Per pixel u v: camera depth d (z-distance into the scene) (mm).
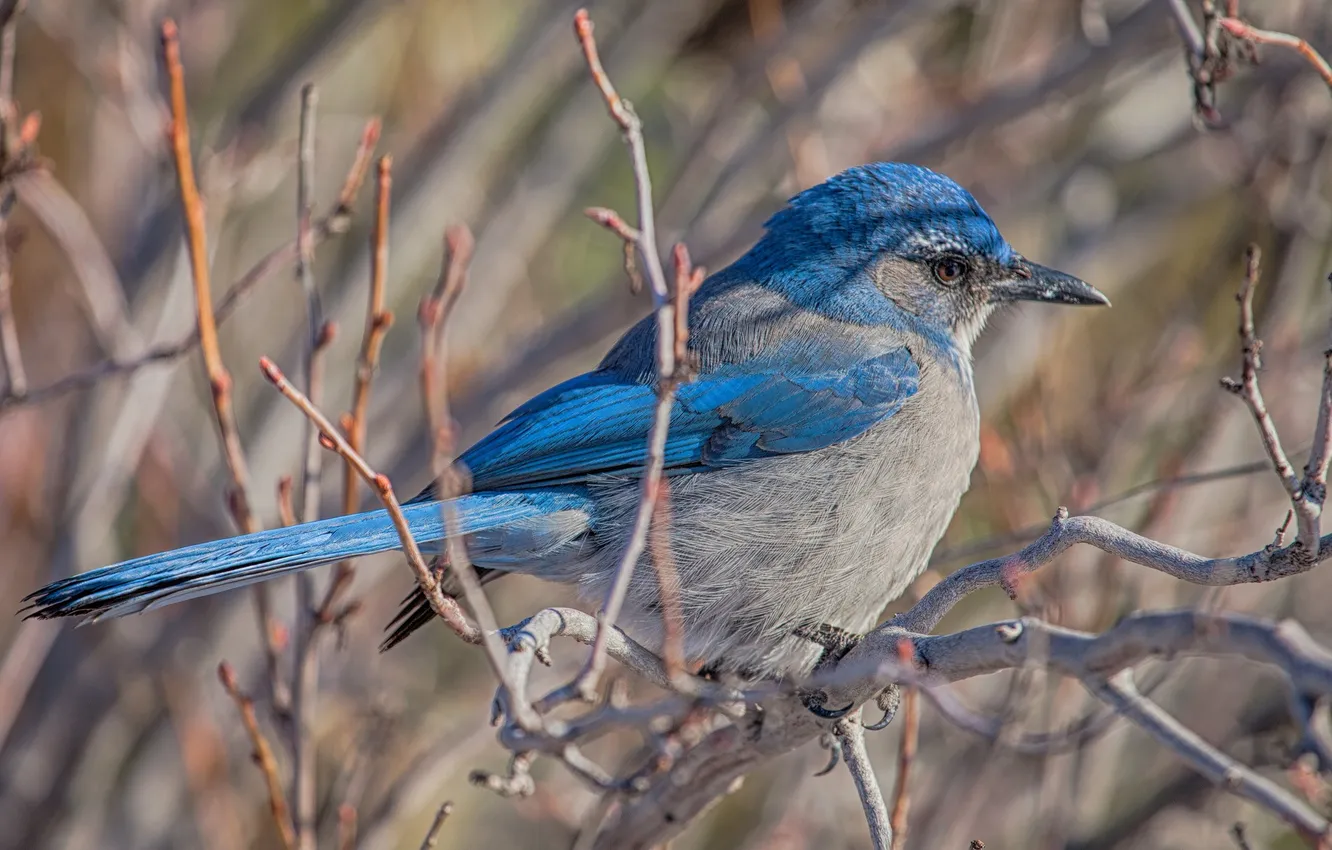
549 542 9695
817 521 9820
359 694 13016
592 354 15602
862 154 14734
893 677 7152
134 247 13992
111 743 14125
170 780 13953
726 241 14125
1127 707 7027
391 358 15391
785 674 9336
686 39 16531
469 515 9477
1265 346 13102
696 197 15258
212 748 13055
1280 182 13750
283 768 13398
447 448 9727
